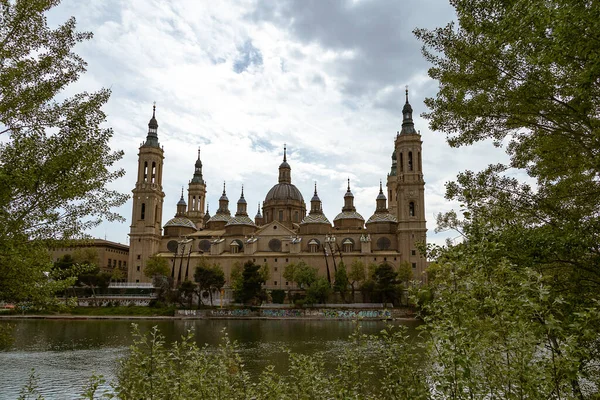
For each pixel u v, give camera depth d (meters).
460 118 17.11
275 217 153.25
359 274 115.12
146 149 144.38
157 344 13.02
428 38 16.45
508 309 9.71
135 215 140.00
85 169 16.58
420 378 11.80
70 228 17.23
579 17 10.97
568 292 14.84
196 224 175.75
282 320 91.69
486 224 12.10
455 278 10.76
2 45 16.61
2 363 38.38
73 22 18.12
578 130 15.67
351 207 147.25
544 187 17.77
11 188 15.05
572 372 9.21
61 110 17.31
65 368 36.00
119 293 123.00
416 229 122.31
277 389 13.52
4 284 16.39
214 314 101.38
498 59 14.87
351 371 13.77
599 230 14.95
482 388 10.36
